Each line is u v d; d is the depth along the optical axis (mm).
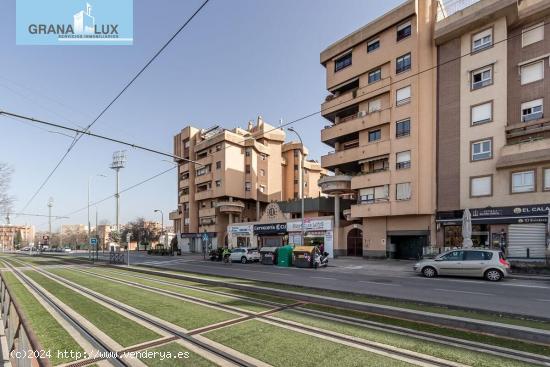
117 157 36312
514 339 5719
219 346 5422
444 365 4590
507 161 20781
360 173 29703
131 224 76188
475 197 22609
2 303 7668
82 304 9164
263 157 54438
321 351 5129
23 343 3988
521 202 20375
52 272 20188
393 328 6395
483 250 15320
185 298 9773
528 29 22250
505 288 12062
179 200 59906
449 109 24609
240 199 51500
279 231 37438
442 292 10984
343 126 30906
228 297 9891
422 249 24750
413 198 24969
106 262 29719
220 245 49625
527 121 21156
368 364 4625
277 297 9898
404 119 26250
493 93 22438
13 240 110375
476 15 23031
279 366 4598
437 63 25656
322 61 33500
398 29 27359
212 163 51031
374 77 29312
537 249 19422
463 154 23484
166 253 48531
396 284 13250
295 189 59781
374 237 28047
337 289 11594
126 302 9266
